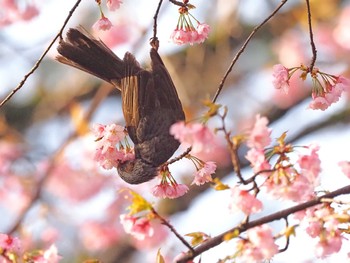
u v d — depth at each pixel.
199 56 14.02
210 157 13.62
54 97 14.98
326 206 6.57
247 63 14.54
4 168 13.97
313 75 7.66
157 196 7.34
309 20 7.51
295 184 6.38
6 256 7.18
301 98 14.49
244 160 13.83
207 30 7.78
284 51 14.46
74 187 13.88
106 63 7.95
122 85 7.74
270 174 6.43
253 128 6.47
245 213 6.41
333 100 7.64
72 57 7.96
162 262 6.77
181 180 13.66
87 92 15.00
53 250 7.28
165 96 7.56
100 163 7.47
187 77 14.02
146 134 7.45
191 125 6.27
